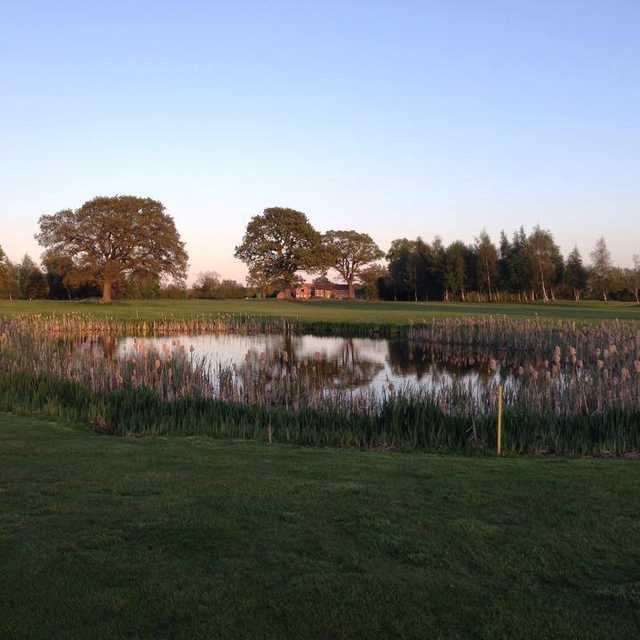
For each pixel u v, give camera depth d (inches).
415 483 315.9
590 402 566.9
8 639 171.6
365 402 590.9
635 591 199.8
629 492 301.6
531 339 1293.1
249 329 1859.0
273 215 3789.4
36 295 3560.5
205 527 249.9
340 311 2479.1
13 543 233.8
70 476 321.1
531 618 183.8
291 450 410.0
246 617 183.8
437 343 1475.1
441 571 213.8
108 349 1288.1
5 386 669.3
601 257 3417.8
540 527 253.4
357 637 174.9
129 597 194.4
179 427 521.3
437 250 3927.2
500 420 450.3
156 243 2913.4
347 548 231.5
